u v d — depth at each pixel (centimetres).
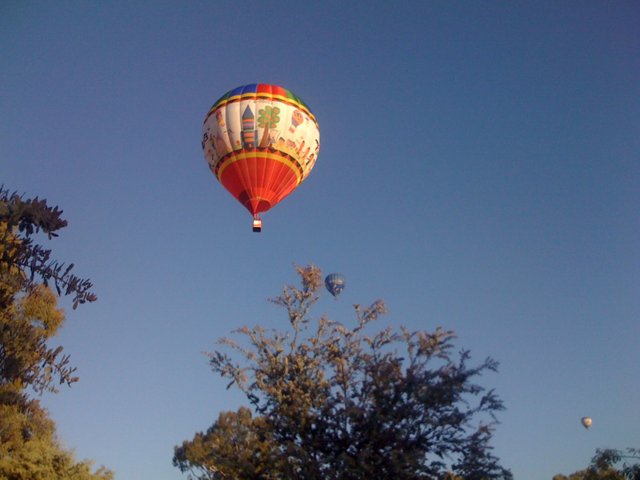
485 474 1510
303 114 3198
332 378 1706
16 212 832
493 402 1598
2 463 2262
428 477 1506
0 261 828
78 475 2408
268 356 1806
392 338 1711
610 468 1697
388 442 1566
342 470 1498
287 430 1688
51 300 2505
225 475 1812
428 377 1593
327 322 1823
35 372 1048
